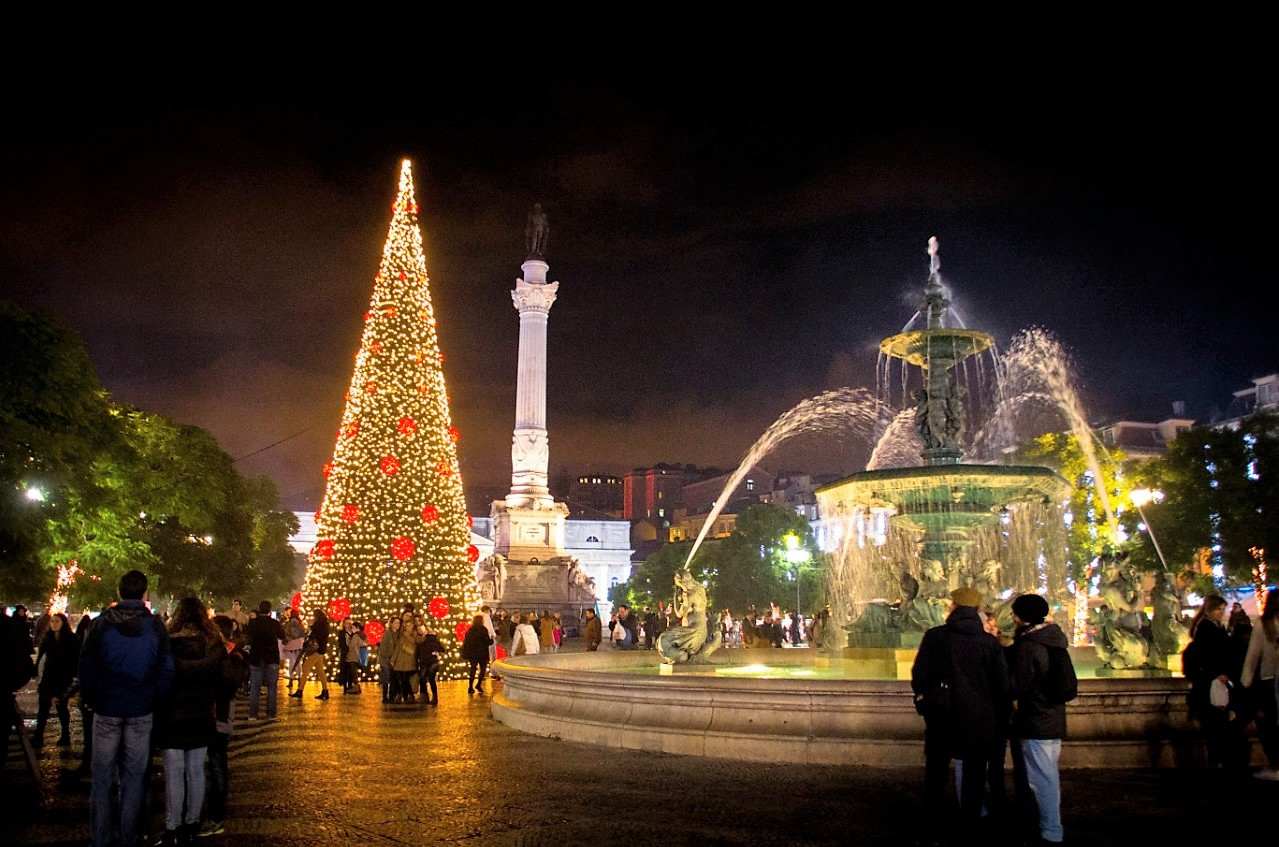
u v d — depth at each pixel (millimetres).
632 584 82812
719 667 19859
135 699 7680
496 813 9062
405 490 29781
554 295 59031
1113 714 11203
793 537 62219
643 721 12852
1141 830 8148
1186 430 38906
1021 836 7980
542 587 55156
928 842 7832
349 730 16328
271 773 11805
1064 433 43938
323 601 29531
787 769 10883
